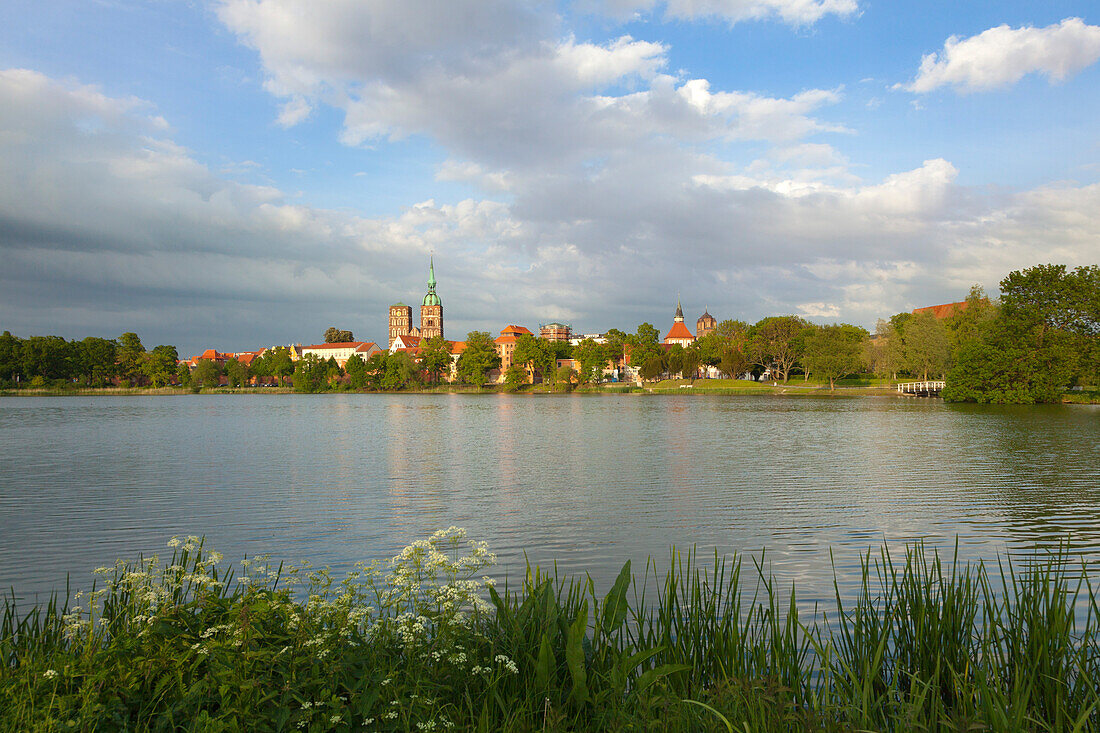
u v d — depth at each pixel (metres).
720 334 161.00
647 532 17.64
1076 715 6.09
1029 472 27.42
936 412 66.88
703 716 5.64
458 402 117.38
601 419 65.12
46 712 4.96
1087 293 72.56
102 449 39.00
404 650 6.09
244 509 20.91
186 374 189.75
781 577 13.36
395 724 5.25
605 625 6.74
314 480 26.89
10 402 123.94
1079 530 17.41
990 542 16.22
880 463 30.70
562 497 22.78
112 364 188.38
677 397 122.31
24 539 17.19
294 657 5.58
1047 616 7.16
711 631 7.21
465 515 19.92
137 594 6.43
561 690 5.91
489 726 5.37
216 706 5.40
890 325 138.12
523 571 14.11
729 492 23.47
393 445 41.12
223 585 7.63
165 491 24.34
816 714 5.82
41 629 8.05
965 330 108.94
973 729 5.39
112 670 5.41
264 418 71.50
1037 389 74.81
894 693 6.80
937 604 7.49
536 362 164.88
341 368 194.25
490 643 6.53
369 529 18.25
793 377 159.12
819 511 20.11
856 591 12.19
